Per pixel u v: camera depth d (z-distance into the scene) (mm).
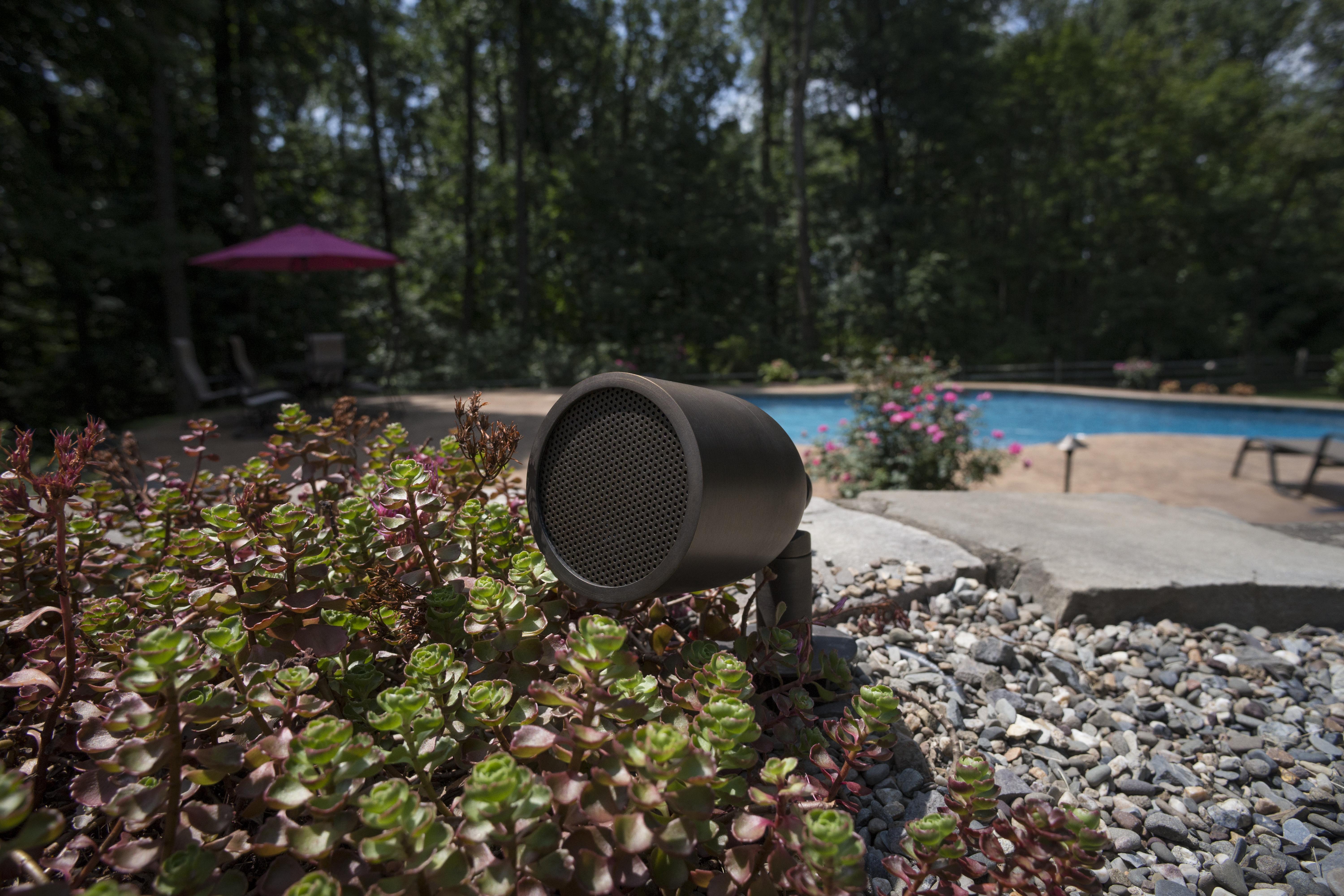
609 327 23266
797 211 23344
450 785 1388
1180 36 36281
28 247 12672
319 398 10516
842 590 2871
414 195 26391
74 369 16422
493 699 1198
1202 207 29859
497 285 24625
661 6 26547
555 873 984
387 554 1620
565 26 21375
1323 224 31109
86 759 1490
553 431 1580
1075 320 34344
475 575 1788
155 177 15547
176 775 1027
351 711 1404
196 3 12359
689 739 1103
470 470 2018
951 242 25031
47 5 11039
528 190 24172
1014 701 2217
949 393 6605
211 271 17016
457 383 17375
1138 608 2816
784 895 1156
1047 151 31562
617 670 1133
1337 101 29547
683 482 1364
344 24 17969
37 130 14828
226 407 13555
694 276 23125
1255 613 2916
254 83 17141
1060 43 29125
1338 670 2557
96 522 1740
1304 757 2080
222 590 1513
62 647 1514
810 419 14414
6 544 1547
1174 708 2287
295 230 11281
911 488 6516
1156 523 3807
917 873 1252
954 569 3072
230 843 1055
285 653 1375
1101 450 9961
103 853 1139
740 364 21766
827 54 23875
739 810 1328
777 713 1816
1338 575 3061
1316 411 14336
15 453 1291
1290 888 1616
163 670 971
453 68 25281
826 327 27188
